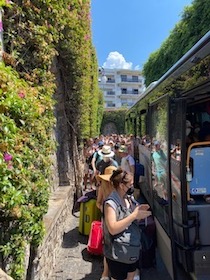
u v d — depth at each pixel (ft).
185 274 12.75
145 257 15.06
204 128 15.66
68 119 29.45
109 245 10.34
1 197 7.25
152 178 17.13
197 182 12.30
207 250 11.28
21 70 12.57
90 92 44.29
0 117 7.23
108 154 22.15
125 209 10.47
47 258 14.15
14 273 9.36
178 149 12.09
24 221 9.73
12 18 11.75
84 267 15.72
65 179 26.96
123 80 269.03
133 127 36.45
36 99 10.58
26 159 9.10
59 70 26.04
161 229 14.33
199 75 9.92
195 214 11.55
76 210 27.14
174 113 12.37
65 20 16.52
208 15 29.27
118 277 10.48
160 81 15.76
